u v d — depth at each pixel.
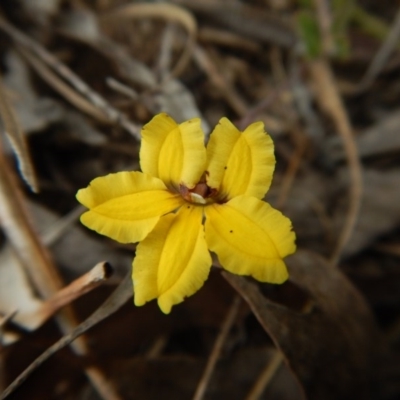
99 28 0.14
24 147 0.10
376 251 0.13
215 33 0.15
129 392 0.10
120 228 0.08
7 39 0.13
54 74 0.13
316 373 0.09
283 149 0.14
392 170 0.13
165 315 0.10
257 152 0.08
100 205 0.08
